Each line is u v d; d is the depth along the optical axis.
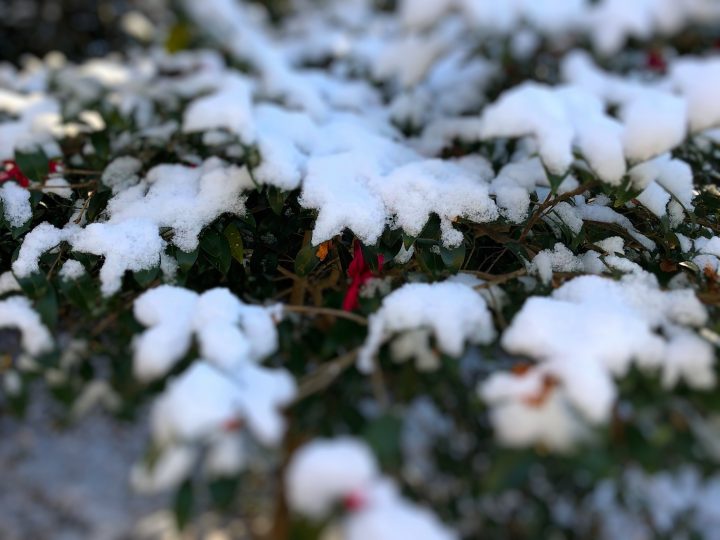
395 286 0.40
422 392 0.37
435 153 0.58
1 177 0.48
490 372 0.40
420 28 0.71
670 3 0.79
